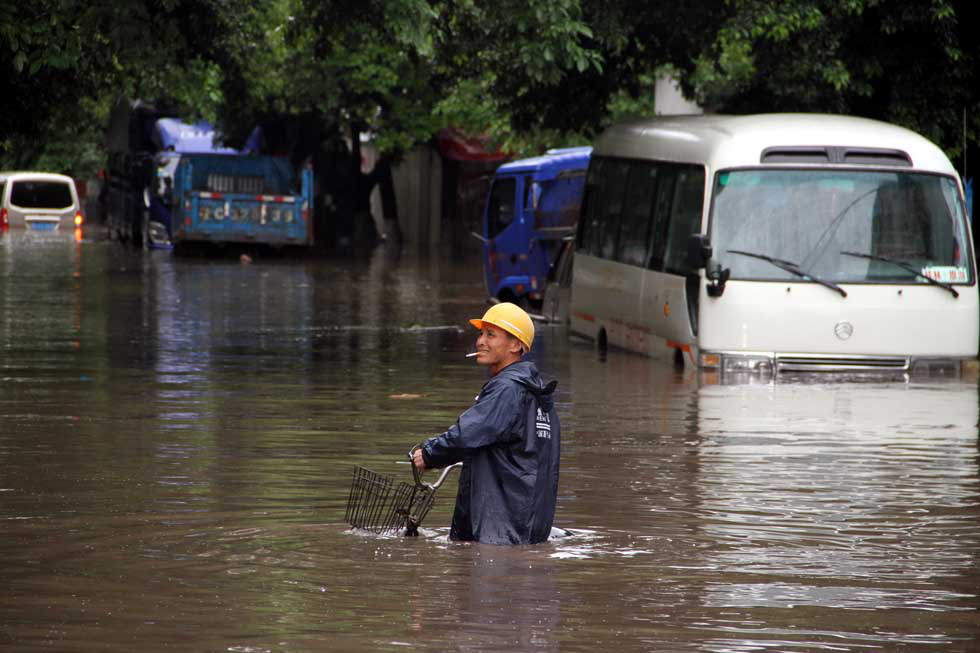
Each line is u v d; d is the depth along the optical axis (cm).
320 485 2839
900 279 4941
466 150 15338
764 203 4944
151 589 2039
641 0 6619
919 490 2920
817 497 2831
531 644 1805
